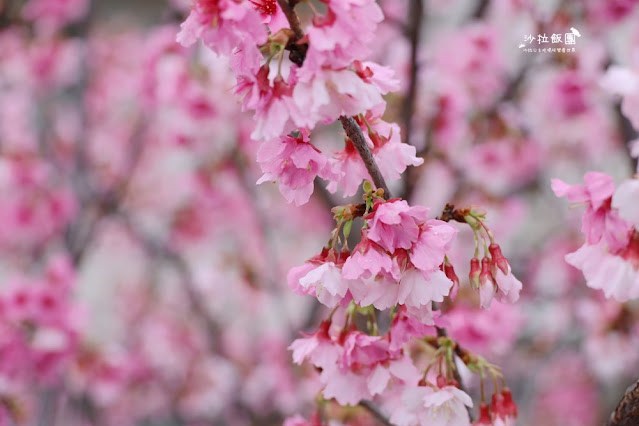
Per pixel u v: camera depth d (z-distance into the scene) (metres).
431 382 1.03
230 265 2.31
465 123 1.89
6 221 2.44
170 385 2.61
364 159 0.98
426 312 0.98
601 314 1.84
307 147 0.97
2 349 1.66
